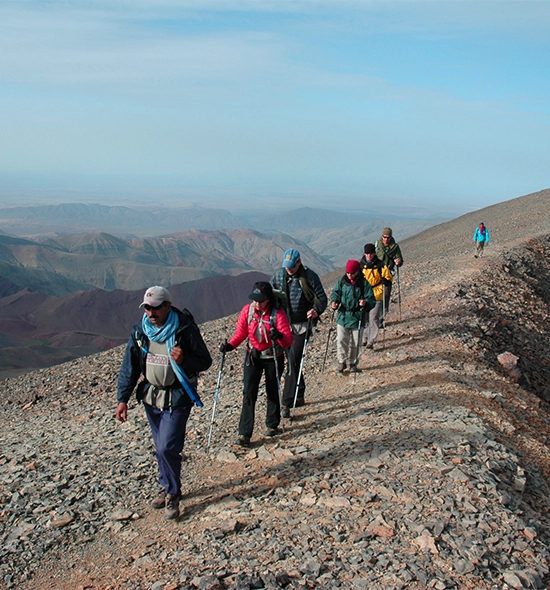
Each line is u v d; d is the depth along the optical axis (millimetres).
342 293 11195
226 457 7602
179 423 5949
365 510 5508
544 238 38312
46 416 13539
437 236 62750
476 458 6668
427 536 4906
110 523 6238
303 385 9891
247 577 4539
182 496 6695
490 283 22719
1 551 5828
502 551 4855
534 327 19266
